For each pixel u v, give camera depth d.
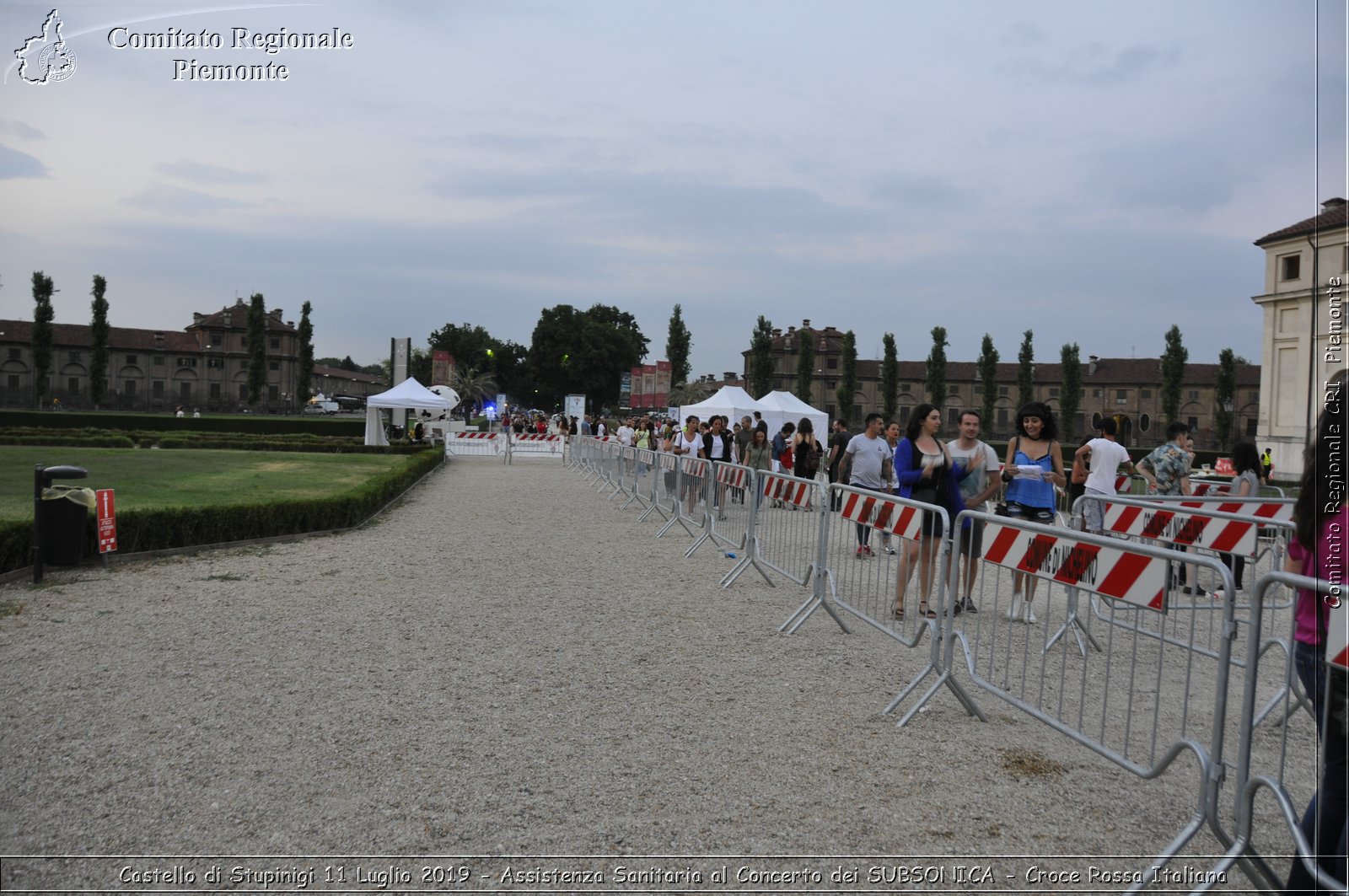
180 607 8.42
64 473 9.98
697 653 7.08
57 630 7.39
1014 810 4.27
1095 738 5.23
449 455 45.38
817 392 94.69
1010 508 8.84
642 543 13.68
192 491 20.25
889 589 8.51
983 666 6.82
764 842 3.88
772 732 5.26
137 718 5.25
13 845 3.70
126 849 3.69
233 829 3.88
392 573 10.55
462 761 4.69
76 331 96.38
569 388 113.38
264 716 5.34
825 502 7.88
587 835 3.90
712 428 19.61
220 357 101.88
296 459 35.28
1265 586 3.41
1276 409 34.22
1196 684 6.56
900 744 5.12
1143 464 11.53
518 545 13.18
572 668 6.53
